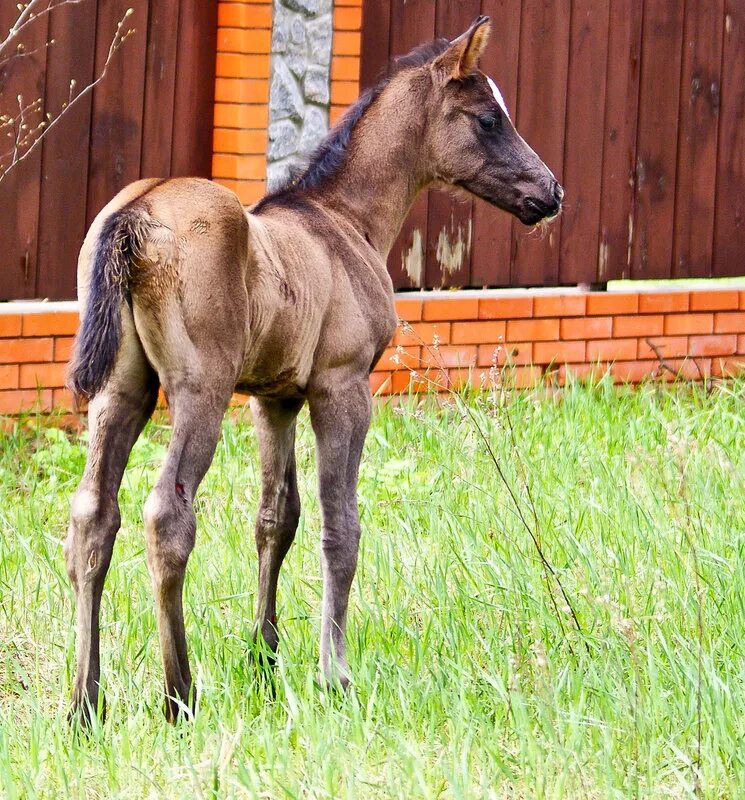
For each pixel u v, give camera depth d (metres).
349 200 8.37
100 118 12.45
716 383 14.02
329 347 7.71
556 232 14.04
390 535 9.48
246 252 6.94
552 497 10.08
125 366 6.79
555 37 13.69
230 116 12.67
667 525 9.44
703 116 14.49
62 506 10.51
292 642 8.05
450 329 13.43
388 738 6.63
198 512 10.32
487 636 7.88
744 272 14.98
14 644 7.96
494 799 6.07
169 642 6.79
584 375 14.11
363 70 13.02
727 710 6.80
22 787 6.22
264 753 6.61
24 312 12.09
